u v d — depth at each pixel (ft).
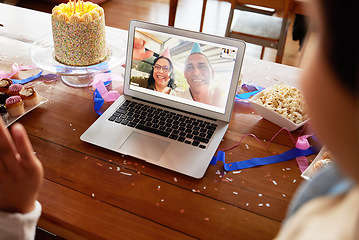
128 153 2.94
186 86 3.33
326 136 0.55
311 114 0.57
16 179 1.77
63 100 3.60
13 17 5.08
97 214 2.48
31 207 1.90
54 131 3.20
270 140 3.23
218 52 3.14
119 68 4.19
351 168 0.54
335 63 0.51
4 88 3.55
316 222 0.63
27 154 1.75
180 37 3.24
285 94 3.49
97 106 3.50
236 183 2.78
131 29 3.38
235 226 2.44
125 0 11.89
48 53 4.17
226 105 3.23
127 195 2.63
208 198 2.64
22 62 4.16
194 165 2.85
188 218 2.48
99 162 2.90
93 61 3.96
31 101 3.40
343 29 0.49
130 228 2.39
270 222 2.49
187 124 3.24
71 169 2.82
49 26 4.92
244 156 3.05
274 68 4.30
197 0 12.37
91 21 3.73
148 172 2.83
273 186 2.78
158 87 3.43
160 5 11.85
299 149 3.13
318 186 0.98
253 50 9.87
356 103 0.51
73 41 3.75
